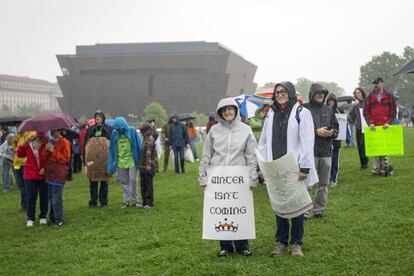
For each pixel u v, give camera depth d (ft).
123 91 465.88
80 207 43.29
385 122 41.45
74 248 28.19
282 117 22.61
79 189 56.08
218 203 21.88
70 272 23.47
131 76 461.37
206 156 22.72
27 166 35.99
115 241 29.07
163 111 377.50
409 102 304.71
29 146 35.81
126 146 40.16
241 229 21.71
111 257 25.49
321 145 29.53
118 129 40.09
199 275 20.83
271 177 21.12
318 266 20.72
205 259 23.08
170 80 455.22
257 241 25.72
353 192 37.17
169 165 78.59
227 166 21.86
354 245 23.50
